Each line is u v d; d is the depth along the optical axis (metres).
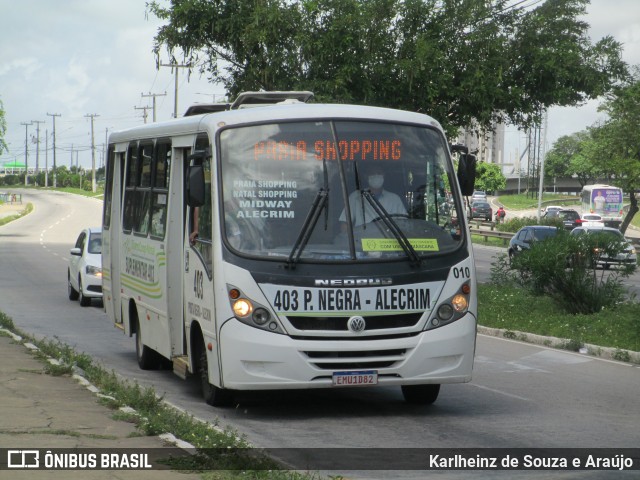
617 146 56.81
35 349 14.72
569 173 168.00
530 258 21.52
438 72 25.94
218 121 10.90
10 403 10.12
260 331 10.14
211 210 10.73
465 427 10.17
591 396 12.34
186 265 11.94
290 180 10.60
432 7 26.28
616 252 21.34
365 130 10.93
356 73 25.95
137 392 10.44
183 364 12.05
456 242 10.76
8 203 133.25
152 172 13.65
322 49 25.59
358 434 9.80
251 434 9.77
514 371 14.70
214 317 10.49
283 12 26.02
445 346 10.45
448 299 10.52
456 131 26.30
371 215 10.55
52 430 8.70
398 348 10.29
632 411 11.22
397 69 26.20
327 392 12.57
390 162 10.84
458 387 13.10
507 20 27.20
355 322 10.18
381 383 10.26
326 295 10.19
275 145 10.72
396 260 10.41
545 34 27.00
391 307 10.30
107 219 16.97
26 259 44.91
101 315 23.20
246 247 10.35
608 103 55.91
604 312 20.42
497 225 72.69
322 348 10.12
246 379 10.19
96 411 9.78
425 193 10.84
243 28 26.11
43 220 92.94
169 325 12.52
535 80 27.06
